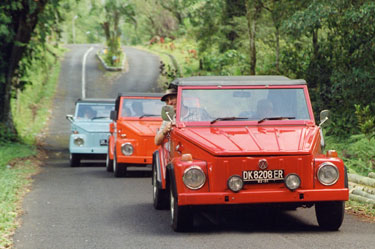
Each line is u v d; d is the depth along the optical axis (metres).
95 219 10.26
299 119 9.53
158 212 10.97
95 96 50.50
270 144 8.55
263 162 8.29
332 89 19.23
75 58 72.25
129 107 18.12
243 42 31.67
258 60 30.62
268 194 8.24
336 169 8.44
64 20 30.47
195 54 63.09
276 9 25.28
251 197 8.23
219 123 9.43
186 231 8.92
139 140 17.34
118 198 12.98
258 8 26.84
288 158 8.34
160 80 57.28
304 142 8.66
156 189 11.11
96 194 13.67
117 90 53.00
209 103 9.59
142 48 88.88
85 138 21.47
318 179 8.40
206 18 32.03
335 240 8.10
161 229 9.23
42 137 35.50
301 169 8.36
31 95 48.34
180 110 9.56
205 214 10.58
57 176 18.08
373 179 12.52
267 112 9.56
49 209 11.45
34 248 8.03
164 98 10.64
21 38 29.17
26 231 9.22
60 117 42.97
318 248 7.57
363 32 18.81
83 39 130.12
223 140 8.70
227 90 9.66
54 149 30.70
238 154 8.29
